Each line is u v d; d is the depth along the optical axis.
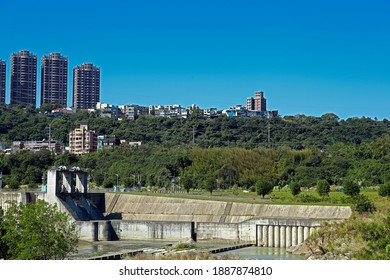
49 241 110.44
